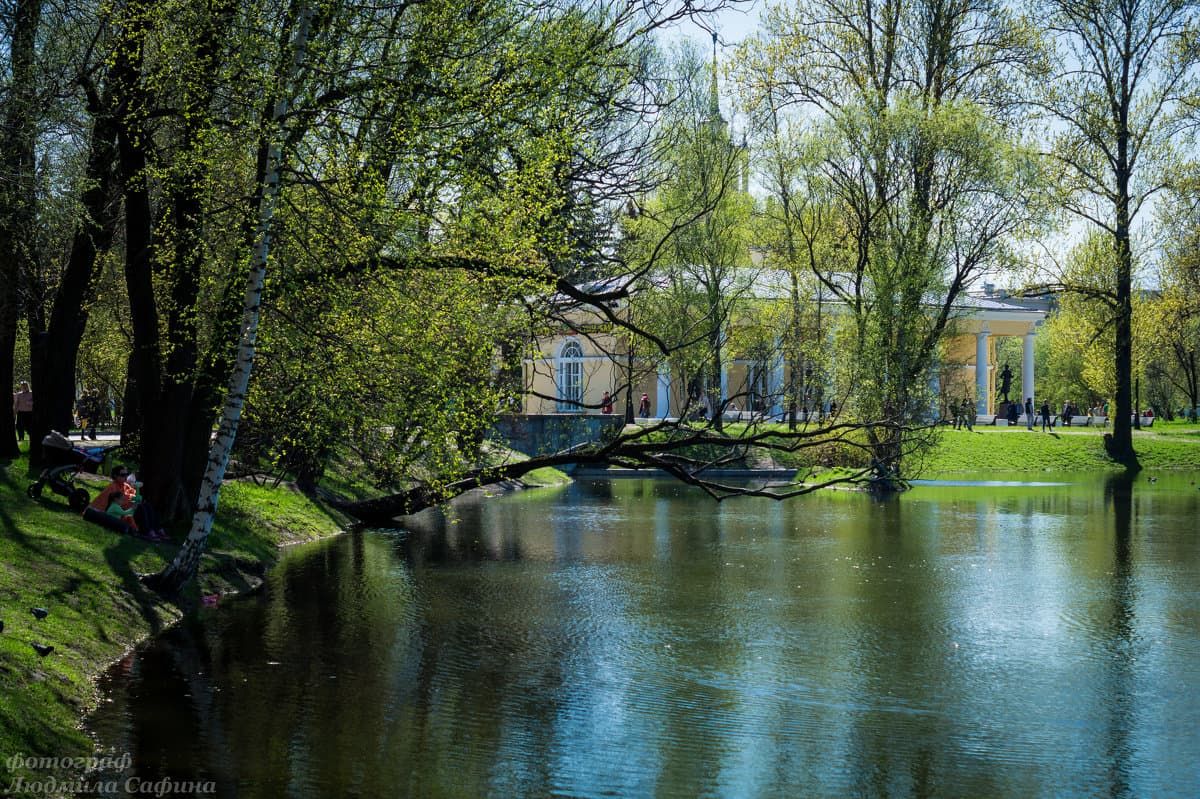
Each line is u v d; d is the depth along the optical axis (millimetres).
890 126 37094
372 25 14914
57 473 17828
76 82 16000
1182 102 46031
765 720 11727
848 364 37531
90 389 39031
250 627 15227
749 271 46000
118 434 44281
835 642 15422
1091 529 29062
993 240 37344
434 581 19891
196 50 14852
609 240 23828
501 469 20875
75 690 11375
